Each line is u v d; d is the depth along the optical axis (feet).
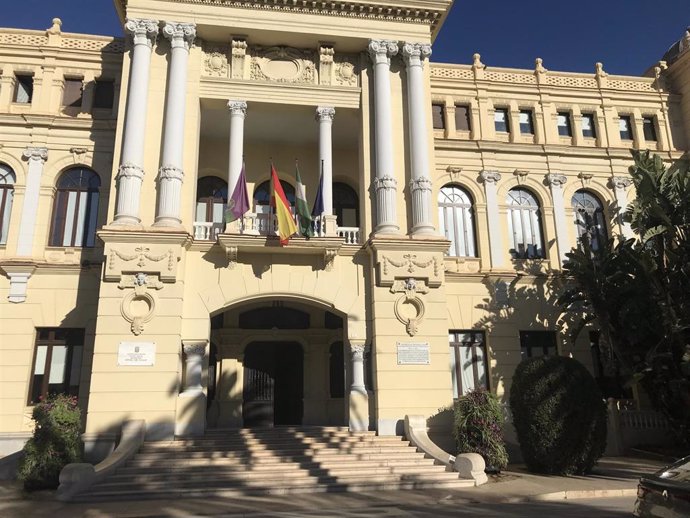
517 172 77.20
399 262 60.23
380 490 44.75
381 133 64.13
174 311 55.26
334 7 65.92
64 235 66.64
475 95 79.05
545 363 52.49
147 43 61.87
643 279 59.26
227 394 69.10
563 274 67.92
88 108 69.77
